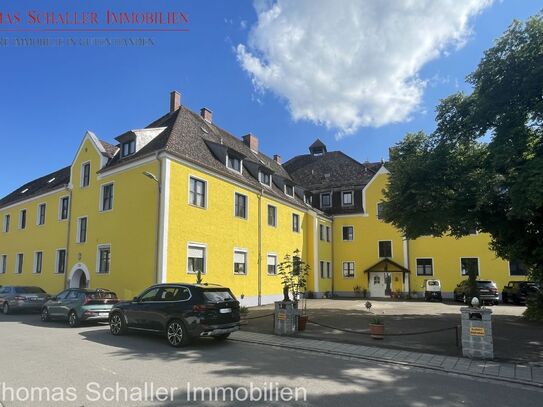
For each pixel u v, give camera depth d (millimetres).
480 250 31016
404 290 32469
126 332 12906
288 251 28016
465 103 15930
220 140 25125
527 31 13297
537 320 16156
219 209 20844
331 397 6223
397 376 7688
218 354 9555
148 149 19281
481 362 8812
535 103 13180
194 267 18828
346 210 35406
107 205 20500
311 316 17578
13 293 19984
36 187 30031
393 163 18219
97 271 19969
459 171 16031
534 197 11062
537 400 6297
